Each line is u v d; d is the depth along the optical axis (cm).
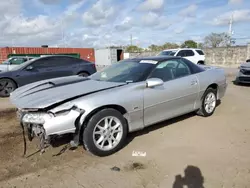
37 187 255
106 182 261
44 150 337
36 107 288
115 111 325
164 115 392
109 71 435
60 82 385
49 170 289
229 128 416
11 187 256
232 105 576
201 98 461
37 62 819
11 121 486
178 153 324
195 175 269
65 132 288
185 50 1498
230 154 316
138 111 350
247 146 340
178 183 255
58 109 286
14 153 334
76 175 277
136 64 417
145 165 295
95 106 303
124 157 318
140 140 371
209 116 484
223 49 2388
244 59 2266
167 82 393
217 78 491
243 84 958
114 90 334
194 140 366
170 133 398
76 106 295
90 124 304
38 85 387
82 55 3300
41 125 293
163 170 282
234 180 257
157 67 395
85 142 307
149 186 251
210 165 289
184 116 488
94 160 312
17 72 778
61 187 254
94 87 344
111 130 325
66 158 318
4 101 702
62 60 872
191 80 432
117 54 3247
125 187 251
